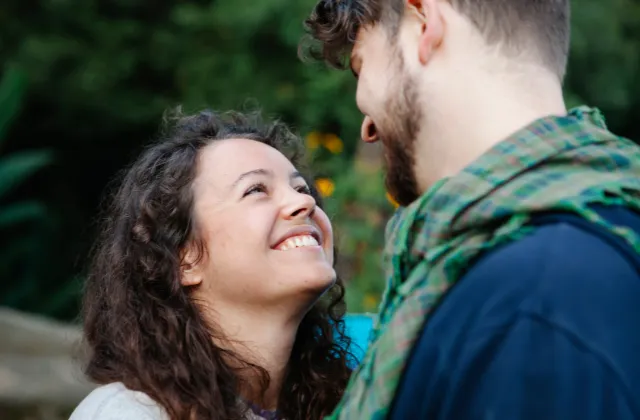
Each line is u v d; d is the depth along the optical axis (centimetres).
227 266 177
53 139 909
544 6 121
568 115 118
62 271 902
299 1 689
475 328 102
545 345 98
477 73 120
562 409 95
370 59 129
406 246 118
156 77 802
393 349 110
